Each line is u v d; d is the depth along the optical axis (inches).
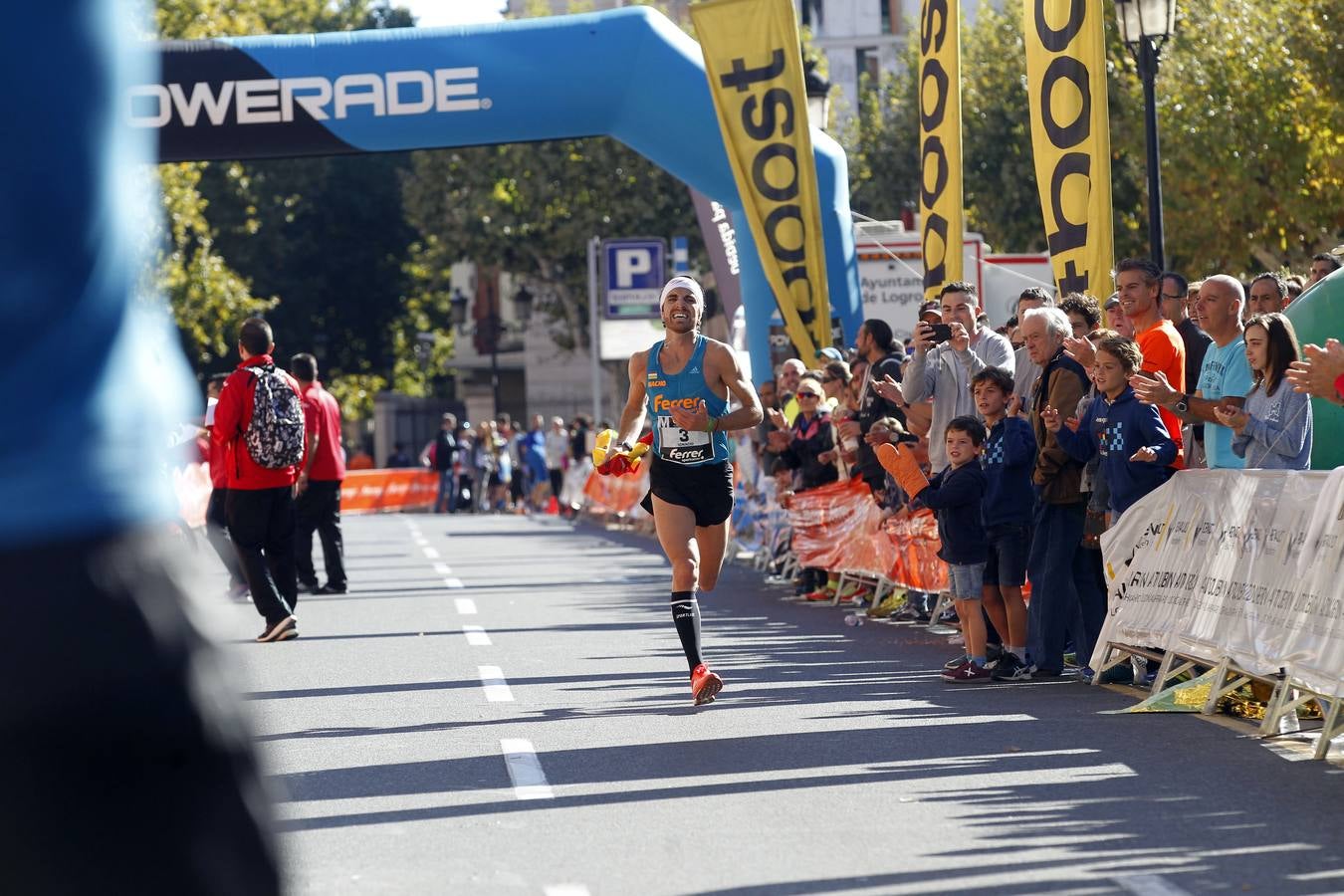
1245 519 722.8
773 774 619.8
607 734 716.0
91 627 152.3
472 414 5979.3
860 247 2012.8
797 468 1364.4
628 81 1551.4
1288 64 2229.3
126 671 152.3
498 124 1555.1
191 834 154.7
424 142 1563.7
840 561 1277.1
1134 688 824.9
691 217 3978.8
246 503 1098.7
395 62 1536.7
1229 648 725.3
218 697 157.8
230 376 1101.7
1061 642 855.7
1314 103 2228.1
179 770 154.5
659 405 787.4
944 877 466.0
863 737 693.9
